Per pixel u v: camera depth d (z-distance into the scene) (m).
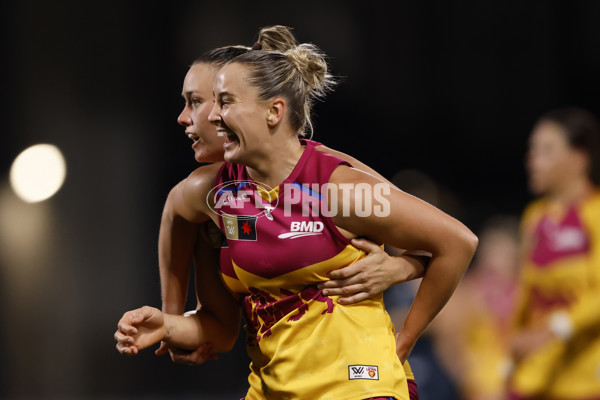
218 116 8.16
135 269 30.19
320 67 8.48
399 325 16.98
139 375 29.62
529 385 16.00
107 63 30.11
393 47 33.06
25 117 29.27
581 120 16.17
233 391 29.16
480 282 21.50
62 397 29.19
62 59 29.67
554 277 15.78
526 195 35.84
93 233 29.84
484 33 34.41
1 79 29.03
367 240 8.38
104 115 30.12
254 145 8.11
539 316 16.14
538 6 34.66
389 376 8.21
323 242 8.14
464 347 19.88
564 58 35.25
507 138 35.41
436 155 34.62
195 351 9.70
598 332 15.34
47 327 29.38
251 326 9.22
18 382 29.06
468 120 34.75
